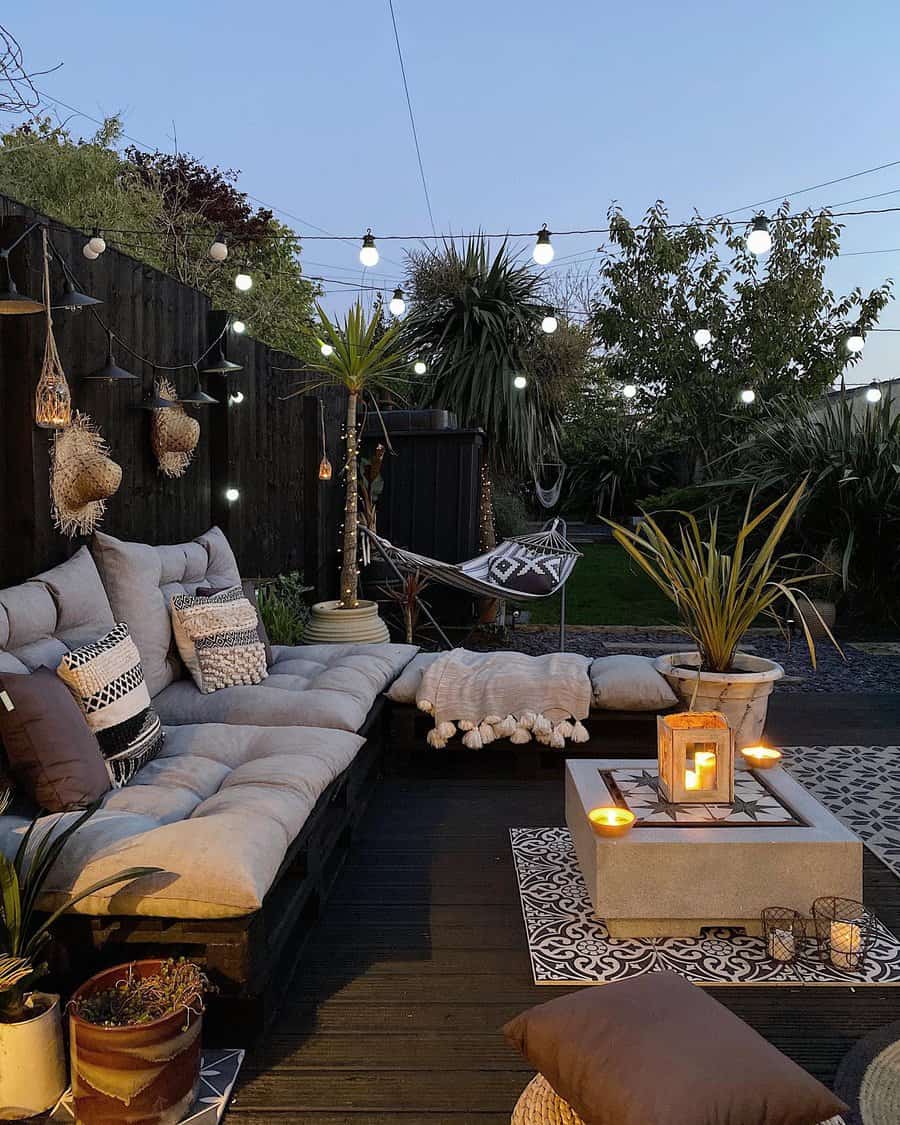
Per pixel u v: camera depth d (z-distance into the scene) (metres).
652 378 10.65
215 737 2.85
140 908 1.84
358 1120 1.72
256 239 10.48
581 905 2.59
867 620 7.25
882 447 7.07
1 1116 1.68
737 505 8.02
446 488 6.79
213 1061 1.87
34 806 2.24
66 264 3.25
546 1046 1.49
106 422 3.59
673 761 2.57
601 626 7.00
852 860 2.32
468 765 3.89
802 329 10.13
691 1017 1.49
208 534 4.27
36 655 2.59
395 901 2.64
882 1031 2.00
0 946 1.85
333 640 4.90
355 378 5.06
